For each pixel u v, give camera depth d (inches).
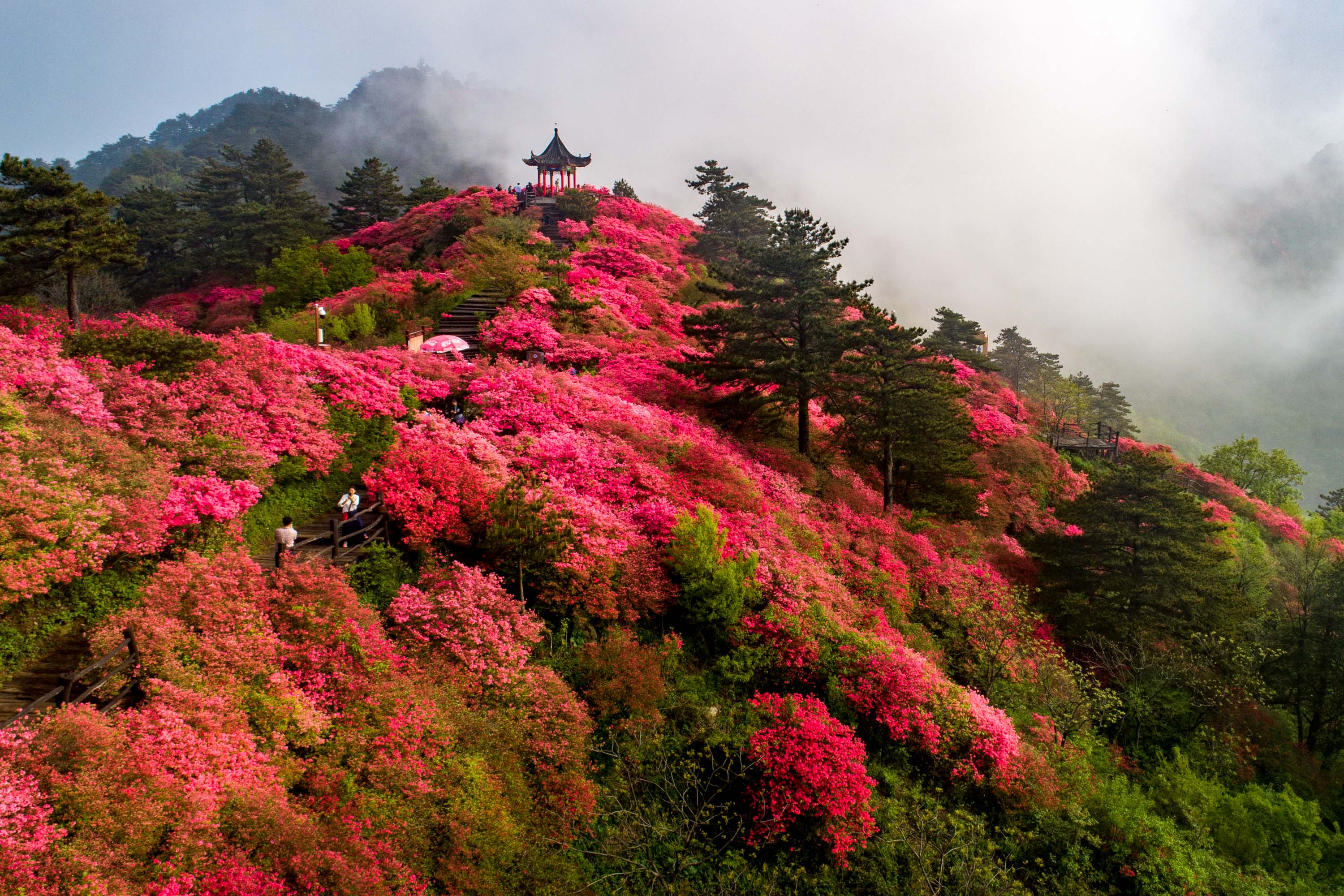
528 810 394.6
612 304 1417.3
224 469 511.2
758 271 1030.4
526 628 498.0
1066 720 701.9
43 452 389.7
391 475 581.6
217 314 1777.8
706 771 486.0
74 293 1167.6
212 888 253.9
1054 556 975.0
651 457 781.9
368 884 283.9
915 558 908.0
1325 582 957.8
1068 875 528.7
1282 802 662.5
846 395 1064.2
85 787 251.6
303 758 349.7
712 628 613.3
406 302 1439.5
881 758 569.0
